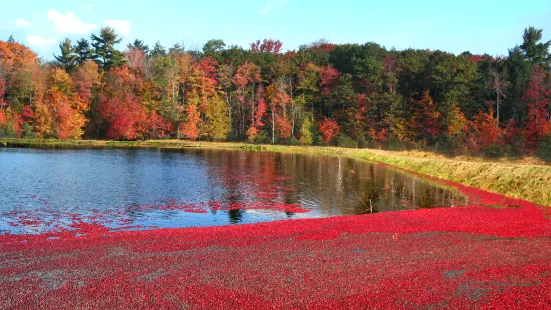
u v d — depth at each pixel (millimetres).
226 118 93062
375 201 27594
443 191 31453
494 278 11789
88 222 20500
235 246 15375
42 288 11008
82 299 10289
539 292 10648
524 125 64562
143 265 12992
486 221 20125
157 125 92250
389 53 97875
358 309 9766
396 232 17781
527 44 77250
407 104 84938
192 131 91375
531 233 17547
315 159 56719
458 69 76938
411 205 26297
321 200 27781
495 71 72188
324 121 87312
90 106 95875
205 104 94375
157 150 67000
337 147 76438
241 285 11273
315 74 95750
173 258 13742
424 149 66938
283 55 125062
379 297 10438
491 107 70188
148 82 97688
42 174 36062
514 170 31656
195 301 10219
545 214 22047
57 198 26172
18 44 99250
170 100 94000
